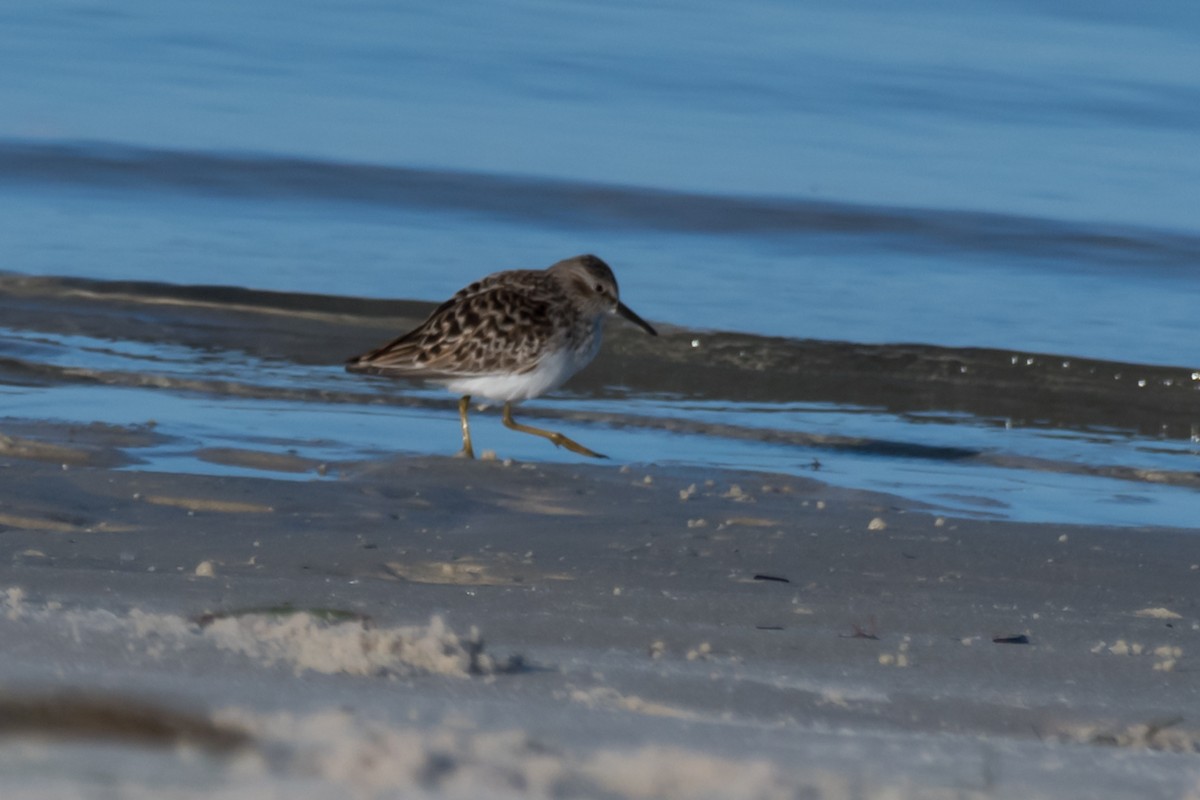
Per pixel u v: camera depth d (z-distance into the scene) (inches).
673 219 888.9
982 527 414.9
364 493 427.5
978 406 610.2
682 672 262.2
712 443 543.2
